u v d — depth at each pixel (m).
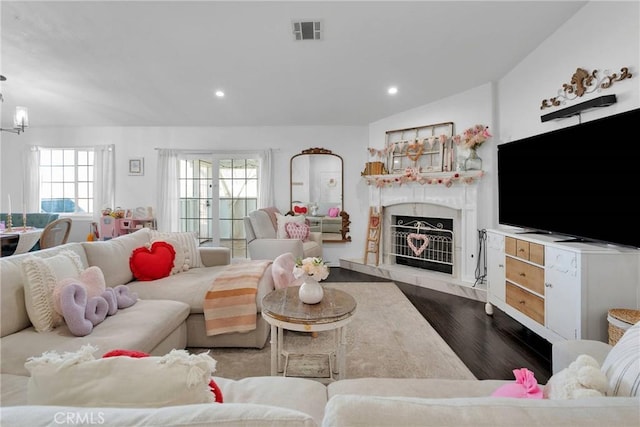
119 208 5.33
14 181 5.49
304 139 5.47
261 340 2.48
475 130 3.79
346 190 5.45
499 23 2.73
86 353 0.77
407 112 4.74
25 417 0.52
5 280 1.72
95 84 4.12
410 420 0.52
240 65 3.61
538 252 2.40
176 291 2.51
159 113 4.97
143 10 2.72
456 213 4.14
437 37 2.98
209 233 5.58
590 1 2.40
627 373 0.83
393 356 2.40
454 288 3.91
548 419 0.52
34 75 3.89
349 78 3.88
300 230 4.77
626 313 1.84
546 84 2.93
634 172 1.84
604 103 2.20
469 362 2.32
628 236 1.88
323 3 2.59
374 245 5.11
